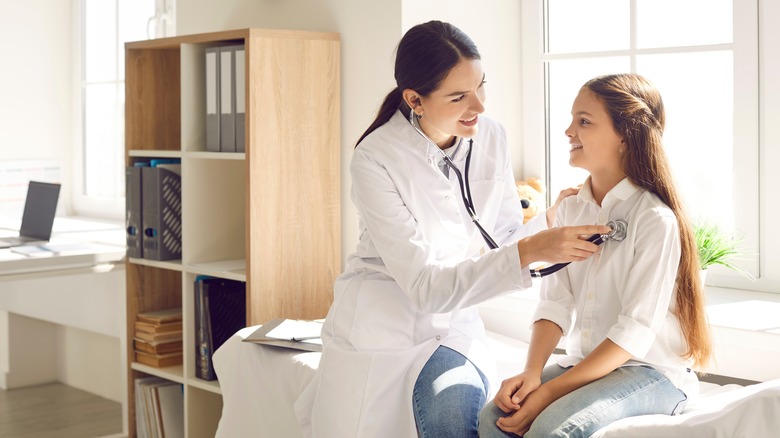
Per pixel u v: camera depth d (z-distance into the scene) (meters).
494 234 2.09
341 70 2.72
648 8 2.58
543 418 1.58
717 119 2.47
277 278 2.60
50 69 4.23
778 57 2.31
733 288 2.47
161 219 2.90
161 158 3.04
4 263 2.81
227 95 2.66
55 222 4.01
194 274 2.84
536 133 2.82
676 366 1.71
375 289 1.90
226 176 2.90
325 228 2.70
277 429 2.20
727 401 1.62
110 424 3.50
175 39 2.80
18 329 4.03
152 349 2.98
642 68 2.60
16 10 4.10
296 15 2.85
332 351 1.90
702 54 2.48
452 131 1.82
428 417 1.75
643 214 1.68
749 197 2.40
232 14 3.08
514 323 2.53
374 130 1.93
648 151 1.71
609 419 1.58
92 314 3.54
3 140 4.10
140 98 3.03
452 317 1.95
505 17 2.79
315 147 2.66
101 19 4.11
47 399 3.86
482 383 1.84
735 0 2.38
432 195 1.87
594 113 1.75
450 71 1.76
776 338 1.99
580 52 2.72
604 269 1.73
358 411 1.83
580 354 1.81
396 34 2.56
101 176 4.20
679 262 1.70
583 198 1.82
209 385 2.76
